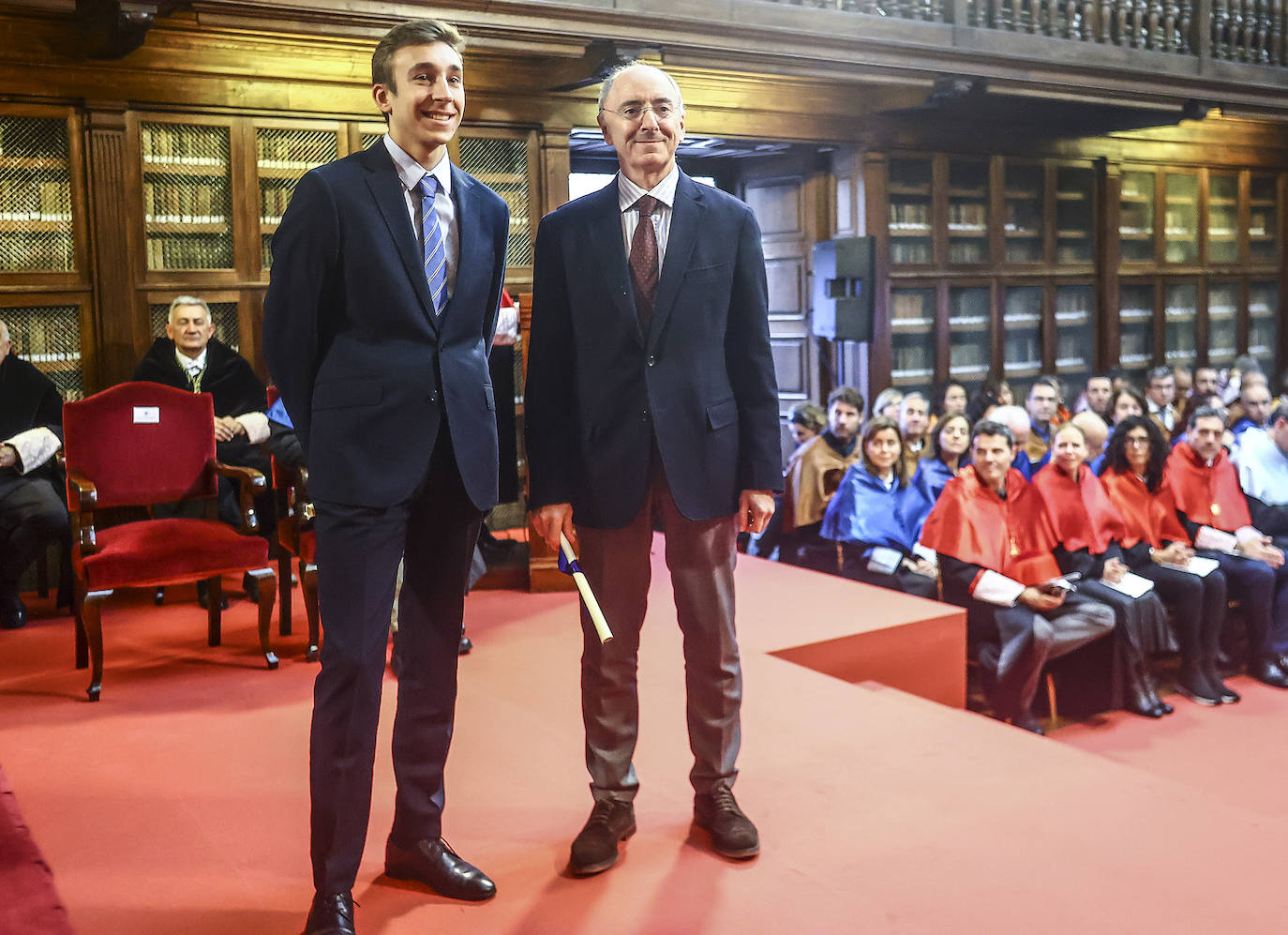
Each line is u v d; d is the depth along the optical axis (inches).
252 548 158.6
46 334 224.7
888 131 334.0
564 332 92.4
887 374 343.3
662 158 88.3
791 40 261.7
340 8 209.8
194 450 168.7
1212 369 370.3
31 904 86.1
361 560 79.0
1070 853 98.3
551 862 95.3
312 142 248.1
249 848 99.8
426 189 81.0
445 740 89.8
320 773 79.0
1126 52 320.5
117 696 145.4
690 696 97.5
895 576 224.2
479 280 83.8
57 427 201.5
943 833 102.0
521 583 200.4
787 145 324.2
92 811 108.1
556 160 278.4
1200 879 94.0
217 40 231.1
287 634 175.0
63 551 193.6
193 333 217.2
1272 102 357.1
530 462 93.7
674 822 103.5
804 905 88.2
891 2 282.8
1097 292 394.3
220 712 138.8
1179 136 404.5
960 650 185.3
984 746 124.8
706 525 92.4
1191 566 235.9
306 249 78.3
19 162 218.4
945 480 233.6
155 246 233.3
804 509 248.2
